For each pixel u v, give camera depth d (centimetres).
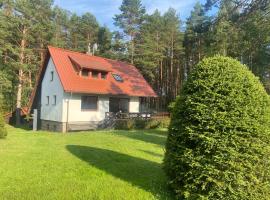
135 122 2536
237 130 619
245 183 605
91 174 828
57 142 1377
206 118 631
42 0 4122
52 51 2812
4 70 3647
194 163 626
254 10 1878
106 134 1788
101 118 2828
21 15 3634
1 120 1460
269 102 658
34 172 830
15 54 3575
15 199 631
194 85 674
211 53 2203
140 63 4481
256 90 653
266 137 627
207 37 2273
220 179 610
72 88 2559
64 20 5031
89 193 679
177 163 663
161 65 4872
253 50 2016
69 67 2789
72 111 2633
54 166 896
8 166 880
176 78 4869
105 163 948
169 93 4900
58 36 4666
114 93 2866
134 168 905
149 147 1327
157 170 894
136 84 3278
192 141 645
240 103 631
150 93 3309
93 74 2922
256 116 629
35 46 4153
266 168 623
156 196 678
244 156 608
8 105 3881
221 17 2119
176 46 4709
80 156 1030
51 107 2738
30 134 1759
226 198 609
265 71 2302
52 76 2750
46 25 4106
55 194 664
